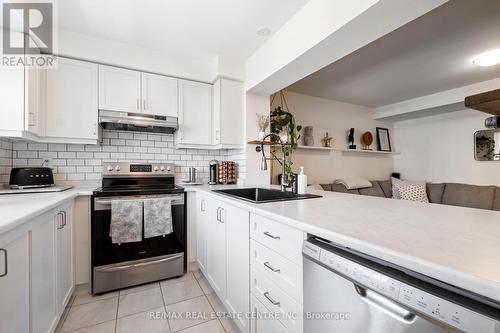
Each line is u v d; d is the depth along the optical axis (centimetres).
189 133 257
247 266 134
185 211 230
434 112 402
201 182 294
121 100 223
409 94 370
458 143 390
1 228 79
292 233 99
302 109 369
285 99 351
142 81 233
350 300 73
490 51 231
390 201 144
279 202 140
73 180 229
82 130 206
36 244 114
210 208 194
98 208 190
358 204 132
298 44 177
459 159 388
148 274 205
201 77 260
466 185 352
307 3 167
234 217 149
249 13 178
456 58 249
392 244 64
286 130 296
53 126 196
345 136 416
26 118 164
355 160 428
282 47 196
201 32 203
